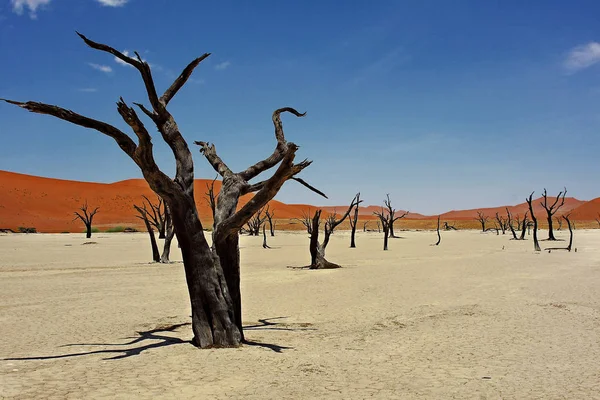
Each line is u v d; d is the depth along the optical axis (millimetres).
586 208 183875
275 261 35906
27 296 18625
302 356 9359
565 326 12234
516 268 27938
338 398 6871
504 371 8336
